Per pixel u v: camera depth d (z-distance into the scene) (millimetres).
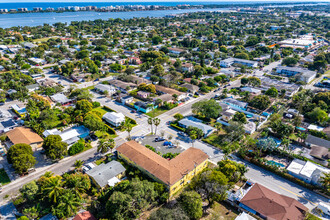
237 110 150875
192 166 88312
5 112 136250
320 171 88000
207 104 133750
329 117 132375
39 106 139375
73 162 98438
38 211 71375
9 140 111938
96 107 151875
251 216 71438
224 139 113750
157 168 85000
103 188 81000
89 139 114688
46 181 75625
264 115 144000
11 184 85188
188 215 68750
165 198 76875
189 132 119938
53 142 96000
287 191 84938
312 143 110062
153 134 121125
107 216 69750
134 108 151500
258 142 103812
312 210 76312
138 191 70938
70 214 69875
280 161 101125
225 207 78375
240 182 88750
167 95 163000
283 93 171375
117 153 101125
